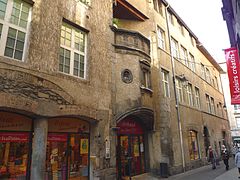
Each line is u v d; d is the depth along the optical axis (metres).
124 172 11.95
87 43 10.08
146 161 13.62
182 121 16.58
